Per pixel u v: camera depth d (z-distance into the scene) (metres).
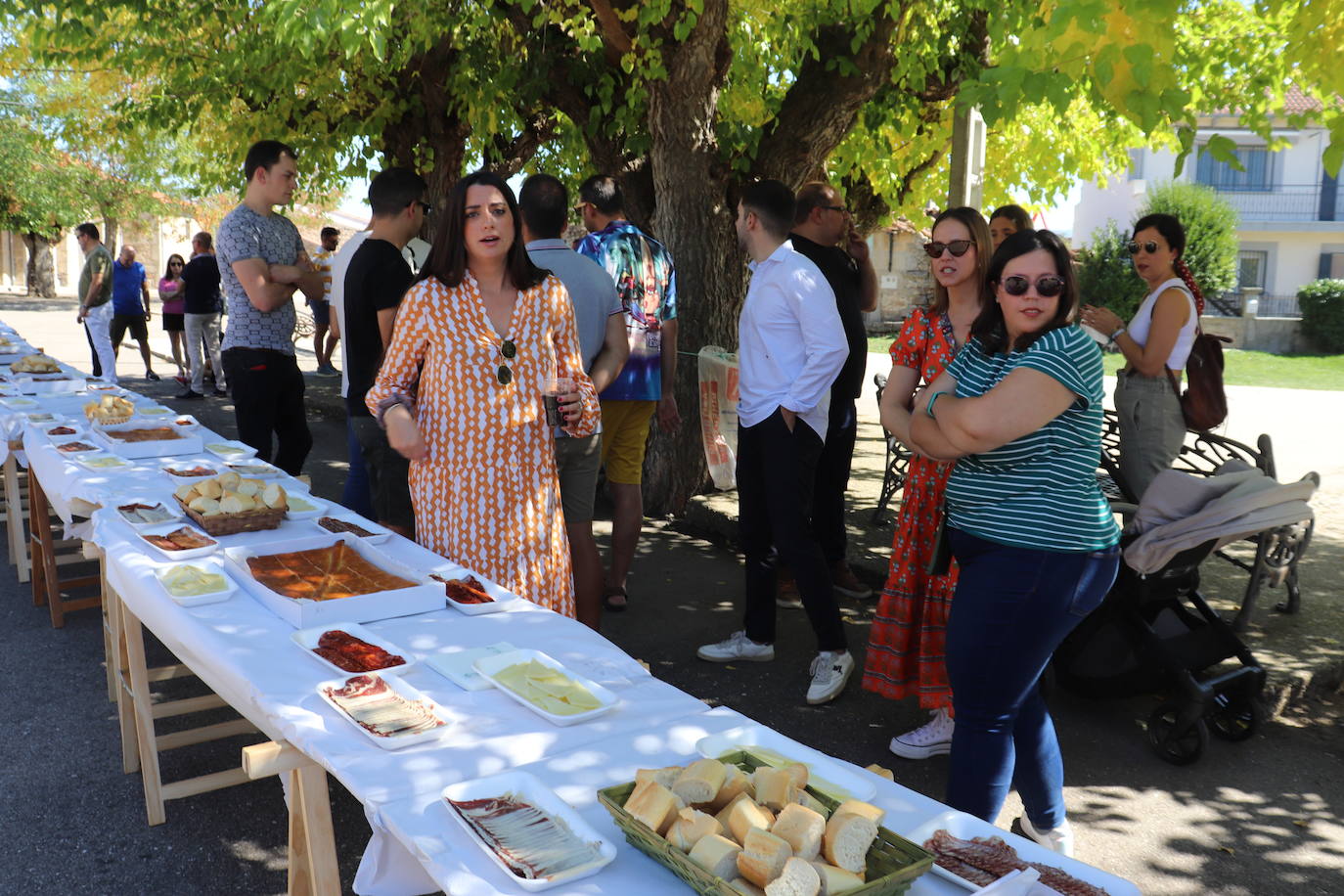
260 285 4.97
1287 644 4.63
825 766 1.82
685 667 4.60
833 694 4.22
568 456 4.29
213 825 3.29
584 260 4.37
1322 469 8.92
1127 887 1.50
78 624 5.08
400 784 1.79
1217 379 4.55
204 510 3.33
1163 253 4.53
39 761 3.67
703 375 6.43
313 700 2.10
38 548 5.26
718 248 6.99
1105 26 2.88
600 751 1.91
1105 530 2.57
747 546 4.54
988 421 2.43
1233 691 3.94
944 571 2.84
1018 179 10.62
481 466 3.20
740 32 6.86
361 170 10.05
